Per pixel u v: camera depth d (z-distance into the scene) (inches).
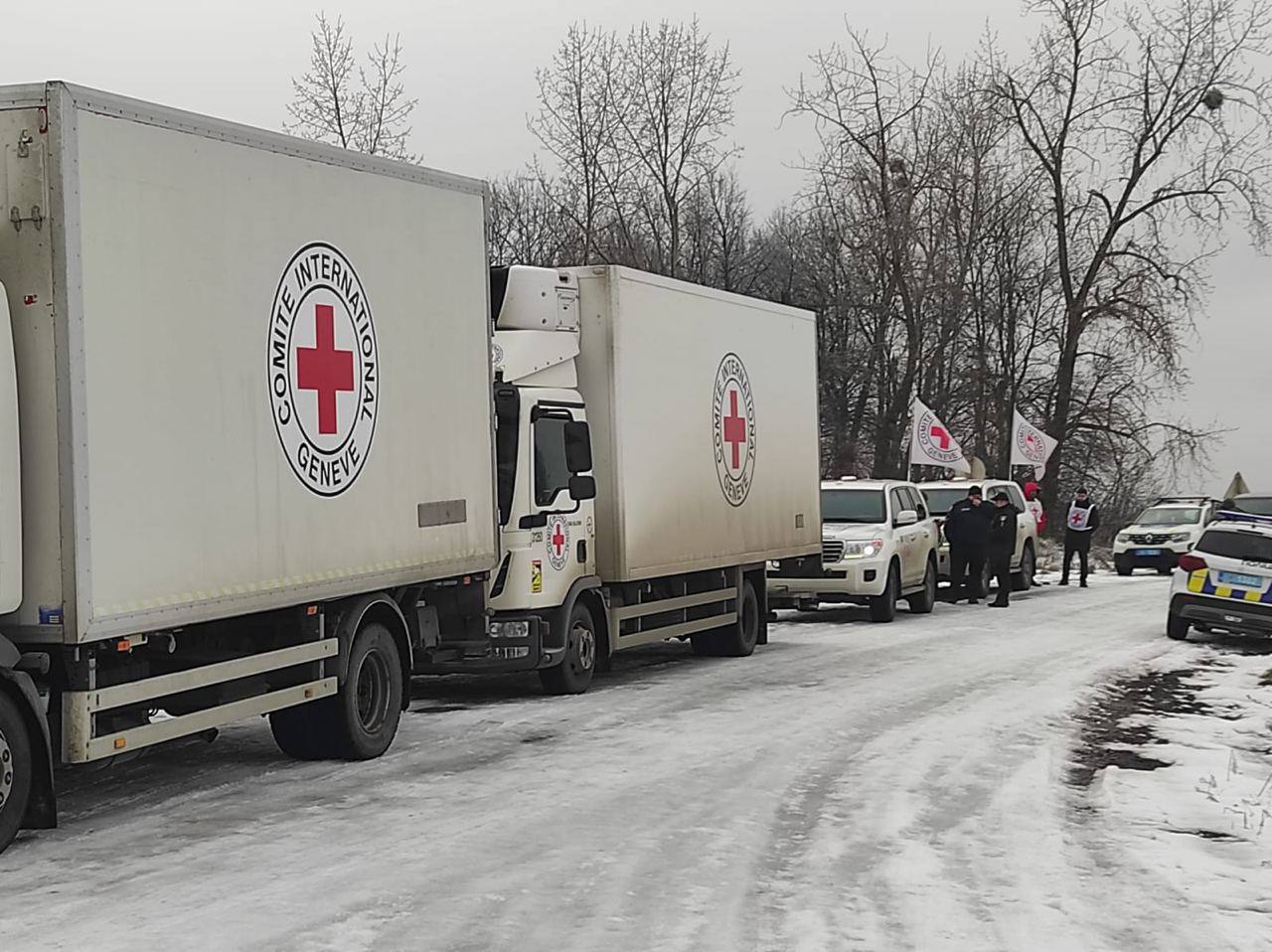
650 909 275.0
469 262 485.1
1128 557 1518.2
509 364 564.1
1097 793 395.5
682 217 1721.2
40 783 321.7
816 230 2191.2
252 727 506.9
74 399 313.1
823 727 500.4
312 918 266.8
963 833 343.9
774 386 759.1
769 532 747.4
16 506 311.4
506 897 282.7
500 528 544.7
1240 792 398.0
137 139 335.6
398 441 439.5
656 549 623.8
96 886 291.1
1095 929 264.2
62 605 313.1
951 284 1895.9
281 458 383.6
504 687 613.9
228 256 364.8
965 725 506.6
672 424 641.6
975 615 986.1
